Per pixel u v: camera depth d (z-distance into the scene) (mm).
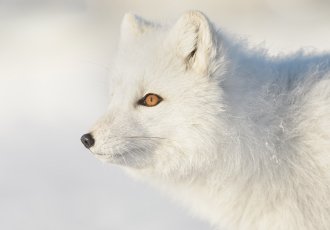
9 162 27047
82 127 32594
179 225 19000
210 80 12438
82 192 22641
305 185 12516
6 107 38031
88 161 26781
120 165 13758
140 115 12648
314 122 12438
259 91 12688
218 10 73625
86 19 77000
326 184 12422
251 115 12508
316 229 12688
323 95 12531
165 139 12516
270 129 12523
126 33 14086
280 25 62531
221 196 13125
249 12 72562
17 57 56906
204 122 12242
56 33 69375
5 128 33375
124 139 12555
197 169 12617
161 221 19422
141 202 21219
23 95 41031
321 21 63250
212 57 12352
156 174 13070
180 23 12633
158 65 12742
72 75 46125
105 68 15352
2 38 67625
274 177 12586
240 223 13336
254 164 12523
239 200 13016
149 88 12656
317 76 12906
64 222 19781
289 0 74250
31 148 29219
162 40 13258
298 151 12508
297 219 12656
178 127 12383
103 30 70125
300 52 14516
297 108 12648
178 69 12648
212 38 12273
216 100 12281
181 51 12719
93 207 21000
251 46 13891
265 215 12977
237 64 12734
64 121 34062
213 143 12281
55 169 25719
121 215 20188
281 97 12805
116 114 12797
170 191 13953
